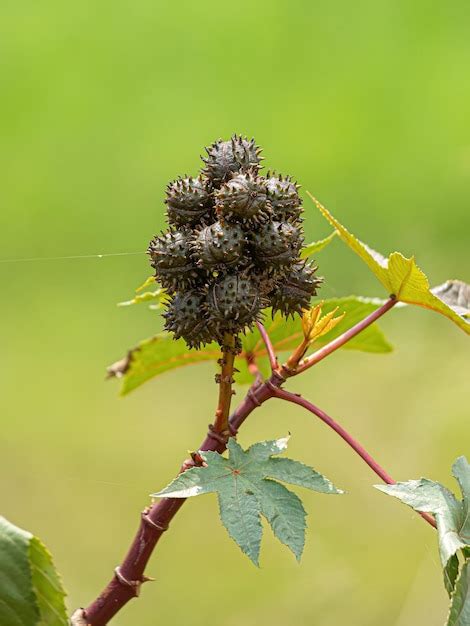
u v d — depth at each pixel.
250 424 1.82
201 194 0.96
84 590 1.45
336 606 1.43
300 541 0.92
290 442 1.77
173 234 0.96
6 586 0.91
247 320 0.95
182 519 1.58
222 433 0.97
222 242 0.94
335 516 1.57
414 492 0.95
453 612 0.92
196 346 0.96
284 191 0.95
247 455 0.94
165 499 0.96
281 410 1.85
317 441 1.76
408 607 1.39
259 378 1.02
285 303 0.97
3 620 0.91
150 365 1.12
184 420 1.85
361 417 1.80
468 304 1.07
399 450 1.72
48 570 0.91
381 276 1.01
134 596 0.96
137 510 1.62
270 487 0.93
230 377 0.96
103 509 1.62
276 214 0.95
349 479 1.67
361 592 1.44
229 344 0.96
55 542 1.53
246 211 0.94
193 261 0.95
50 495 1.64
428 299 1.00
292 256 0.95
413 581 1.44
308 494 1.60
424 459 1.68
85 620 0.96
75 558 1.51
